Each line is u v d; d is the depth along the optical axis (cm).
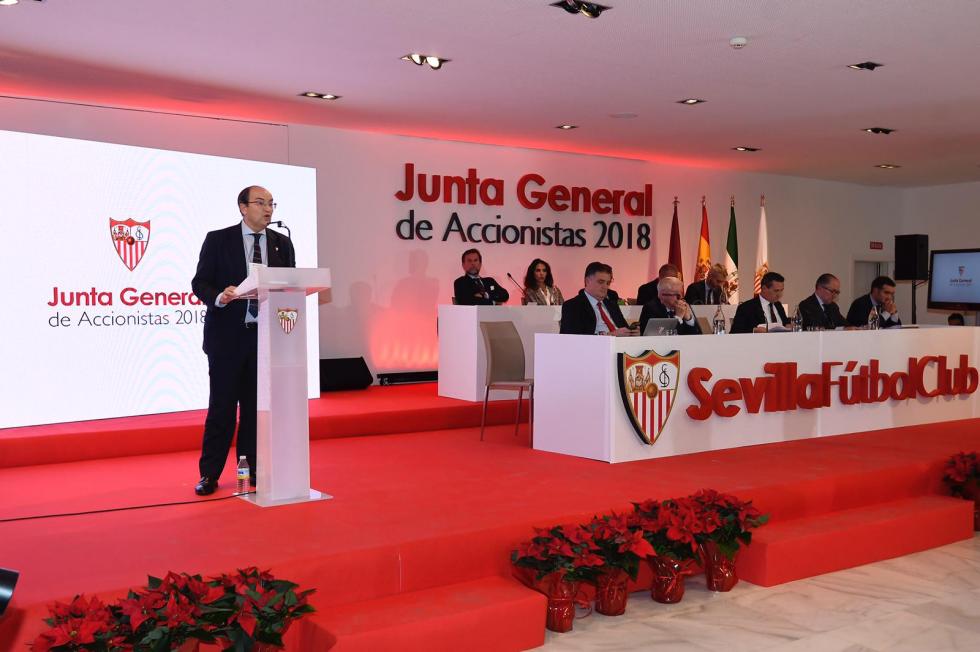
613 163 1116
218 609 287
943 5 534
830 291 750
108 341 665
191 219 716
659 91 754
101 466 555
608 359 545
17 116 743
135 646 271
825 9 542
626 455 552
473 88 741
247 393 470
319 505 432
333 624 325
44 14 545
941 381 739
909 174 1253
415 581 365
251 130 862
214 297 444
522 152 1046
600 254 1112
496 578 384
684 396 577
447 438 668
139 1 523
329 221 922
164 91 741
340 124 895
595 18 557
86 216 655
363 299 945
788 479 496
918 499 545
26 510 426
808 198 1306
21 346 621
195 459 582
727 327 880
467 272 894
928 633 380
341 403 757
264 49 622
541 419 600
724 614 400
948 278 1221
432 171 984
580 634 376
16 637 289
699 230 1196
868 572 464
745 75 699
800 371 642
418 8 539
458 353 791
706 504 422
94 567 331
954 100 787
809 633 379
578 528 387
